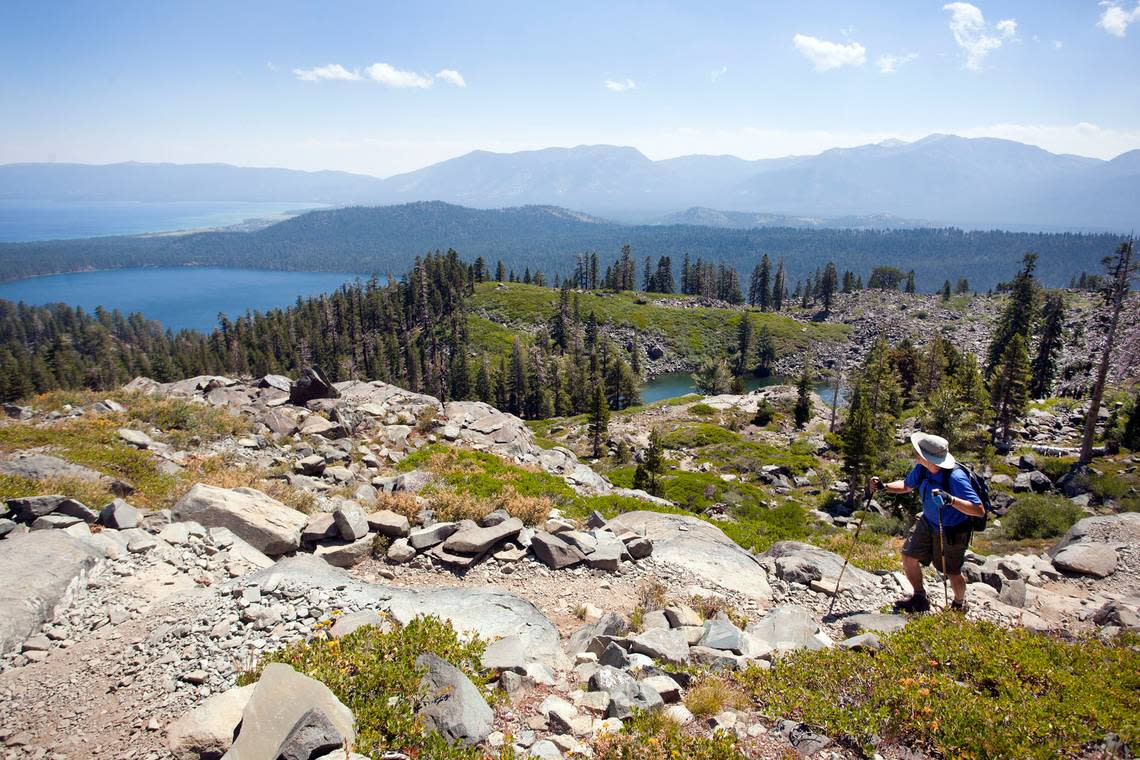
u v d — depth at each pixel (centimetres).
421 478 1927
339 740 493
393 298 18250
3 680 696
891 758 549
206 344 19062
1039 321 8981
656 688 664
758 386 16562
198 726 530
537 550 1252
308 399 2742
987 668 681
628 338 18912
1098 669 701
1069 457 4566
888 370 7669
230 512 1216
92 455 1645
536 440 3303
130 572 974
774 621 917
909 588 1148
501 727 598
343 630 761
